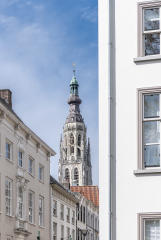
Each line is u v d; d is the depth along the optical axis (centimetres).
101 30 1803
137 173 1600
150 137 1633
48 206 4438
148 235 1550
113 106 1702
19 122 3600
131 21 1755
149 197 1574
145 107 1662
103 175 1661
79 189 7756
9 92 4150
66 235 5141
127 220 1580
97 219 7400
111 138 1670
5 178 3353
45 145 4334
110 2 1789
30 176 3941
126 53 1733
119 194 1611
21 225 3622
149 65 1694
